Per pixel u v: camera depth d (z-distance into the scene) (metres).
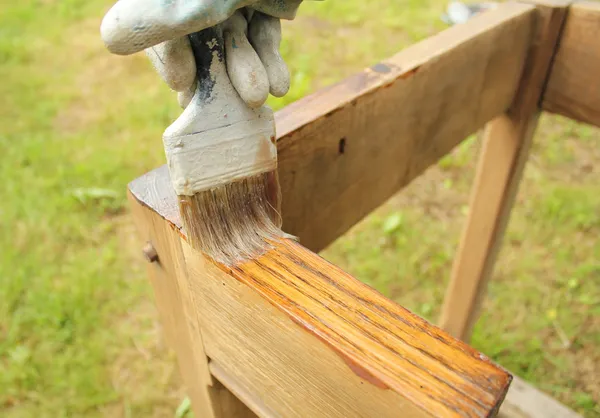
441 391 0.27
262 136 0.33
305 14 1.73
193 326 0.42
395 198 1.14
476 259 0.74
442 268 0.99
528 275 0.97
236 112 0.31
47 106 1.43
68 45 1.71
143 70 1.58
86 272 1.00
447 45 0.50
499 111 0.61
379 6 1.78
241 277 0.33
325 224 0.49
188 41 0.29
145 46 0.27
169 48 0.29
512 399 0.74
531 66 0.60
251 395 0.41
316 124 0.42
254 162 0.33
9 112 1.41
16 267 1.01
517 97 0.62
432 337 0.29
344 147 0.46
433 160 0.57
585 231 1.04
